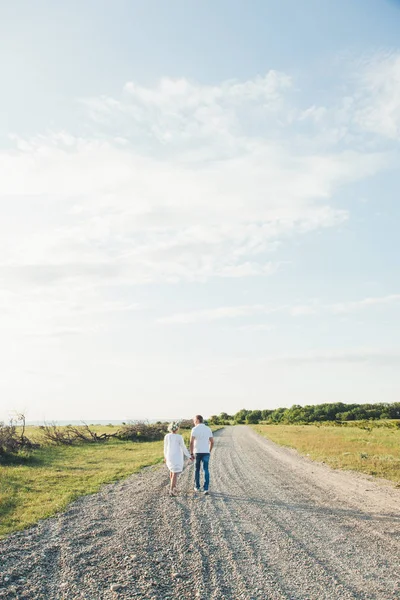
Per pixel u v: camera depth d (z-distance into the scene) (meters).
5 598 4.71
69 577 5.34
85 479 13.45
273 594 4.89
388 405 105.44
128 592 4.91
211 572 5.57
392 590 5.00
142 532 7.37
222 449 25.36
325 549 6.53
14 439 20.61
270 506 9.62
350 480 13.59
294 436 36.84
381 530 7.62
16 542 6.81
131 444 29.12
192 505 9.65
